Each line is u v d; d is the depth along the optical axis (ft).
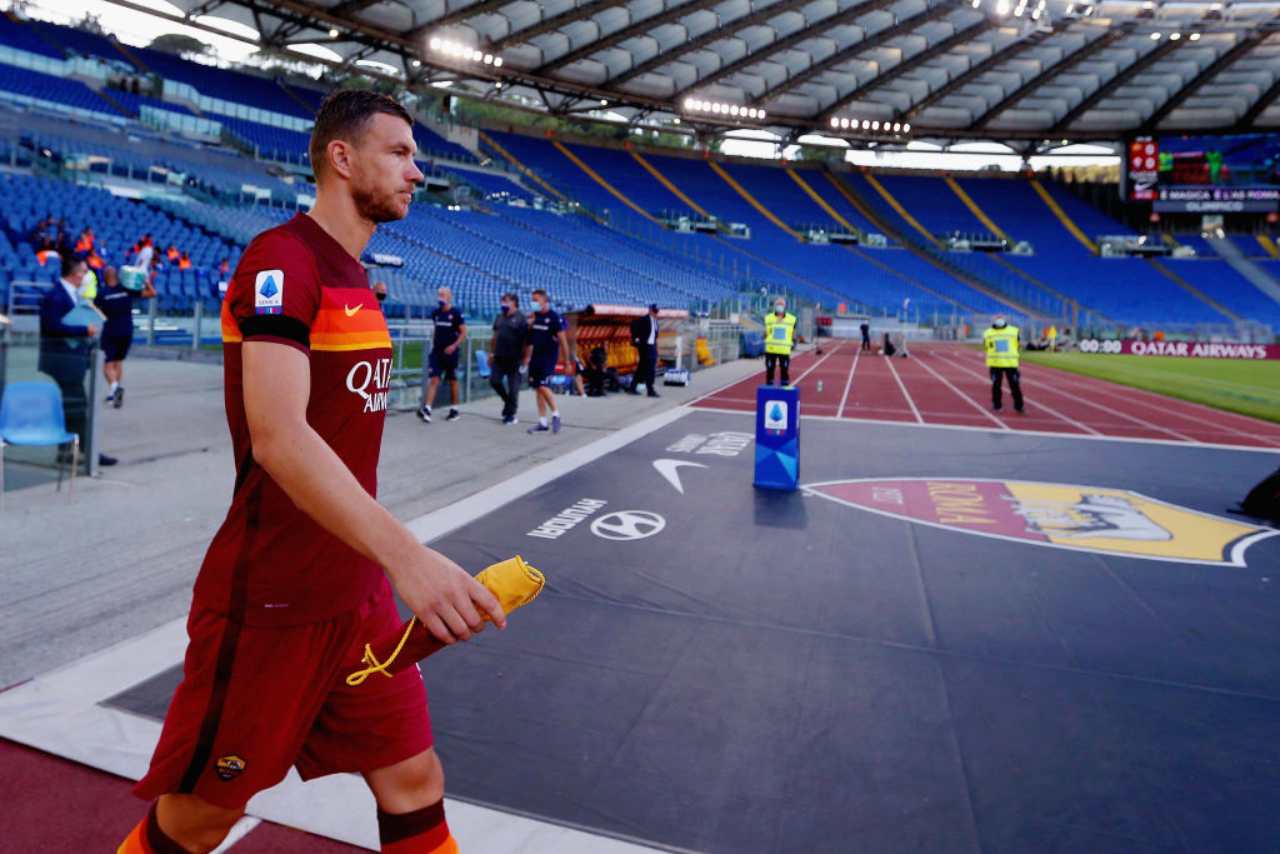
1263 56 136.15
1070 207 195.62
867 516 20.72
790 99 152.35
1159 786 8.73
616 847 7.47
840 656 12.02
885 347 108.47
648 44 124.98
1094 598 14.89
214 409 32.07
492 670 11.19
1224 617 13.99
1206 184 164.25
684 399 47.37
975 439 34.94
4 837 7.17
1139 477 26.78
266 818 7.73
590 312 47.88
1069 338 150.41
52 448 19.65
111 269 30.78
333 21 101.24
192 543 15.53
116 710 9.37
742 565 16.38
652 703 10.37
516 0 103.35
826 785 8.59
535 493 21.95
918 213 193.36
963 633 13.05
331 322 4.49
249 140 111.86
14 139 71.26
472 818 7.85
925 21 123.03
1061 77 148.25
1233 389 66.49
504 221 131.85
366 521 3.98
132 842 5.02
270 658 4.60
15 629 11.37
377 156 4.80
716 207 181.57
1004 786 8.65
